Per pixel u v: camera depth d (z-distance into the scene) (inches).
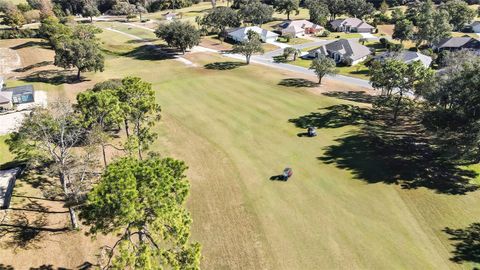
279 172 2055.9
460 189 1875.0
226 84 3484.3
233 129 2566.4
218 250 1502.2
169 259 1071.0
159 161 1171.9
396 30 5275.6
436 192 1855.3
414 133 2509.8
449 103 2242.9
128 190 951.0
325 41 5664.4
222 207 1766.7
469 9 6067.9
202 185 1939.0
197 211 1736.0
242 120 2704.2
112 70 4104.3
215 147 2325.3
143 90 1888.5
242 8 6727.4
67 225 1585.9
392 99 2748.5
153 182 1022.4
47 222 1598.2
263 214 1716.3
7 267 1360.7
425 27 4980.3
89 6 7416.3
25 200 1715.1
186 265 1090.1
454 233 1592.0
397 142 2377.0
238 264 1434.5
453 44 4869.6
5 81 3449.8
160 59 4640.8
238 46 4421.8
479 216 1685.5
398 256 1471.5
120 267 1005.8
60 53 3476.9
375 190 1884.8
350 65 4402.1
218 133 2509.8
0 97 2755.9
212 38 5905.5
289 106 2965.1
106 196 946.7
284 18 7386.8
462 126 1974.7
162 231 1054.4
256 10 6555.1
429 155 2202.3
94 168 1975.9
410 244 1535.4
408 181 1950.1
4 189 1780.3
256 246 1524.4
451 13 6013.8
